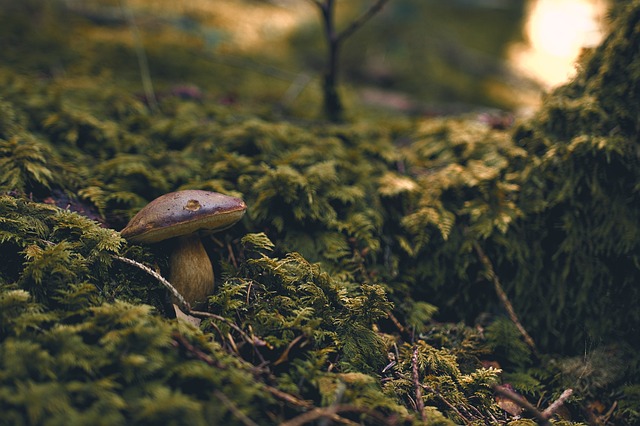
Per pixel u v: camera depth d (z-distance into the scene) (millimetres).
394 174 595
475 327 535
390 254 552
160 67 856
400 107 1005
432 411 445
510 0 1806
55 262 450
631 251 525
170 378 409
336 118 759
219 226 479
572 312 538
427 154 629
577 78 584
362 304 484
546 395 502
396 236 559
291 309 470
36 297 441
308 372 438
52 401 382
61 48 836
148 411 385
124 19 1064
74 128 592
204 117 668
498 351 524
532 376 515
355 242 544
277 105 820
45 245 471
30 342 403
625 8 556
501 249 549
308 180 550
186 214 459
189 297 475
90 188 535
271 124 634
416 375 467
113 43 915
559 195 541
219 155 580
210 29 1064
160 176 557
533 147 573
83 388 391
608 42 567
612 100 547
